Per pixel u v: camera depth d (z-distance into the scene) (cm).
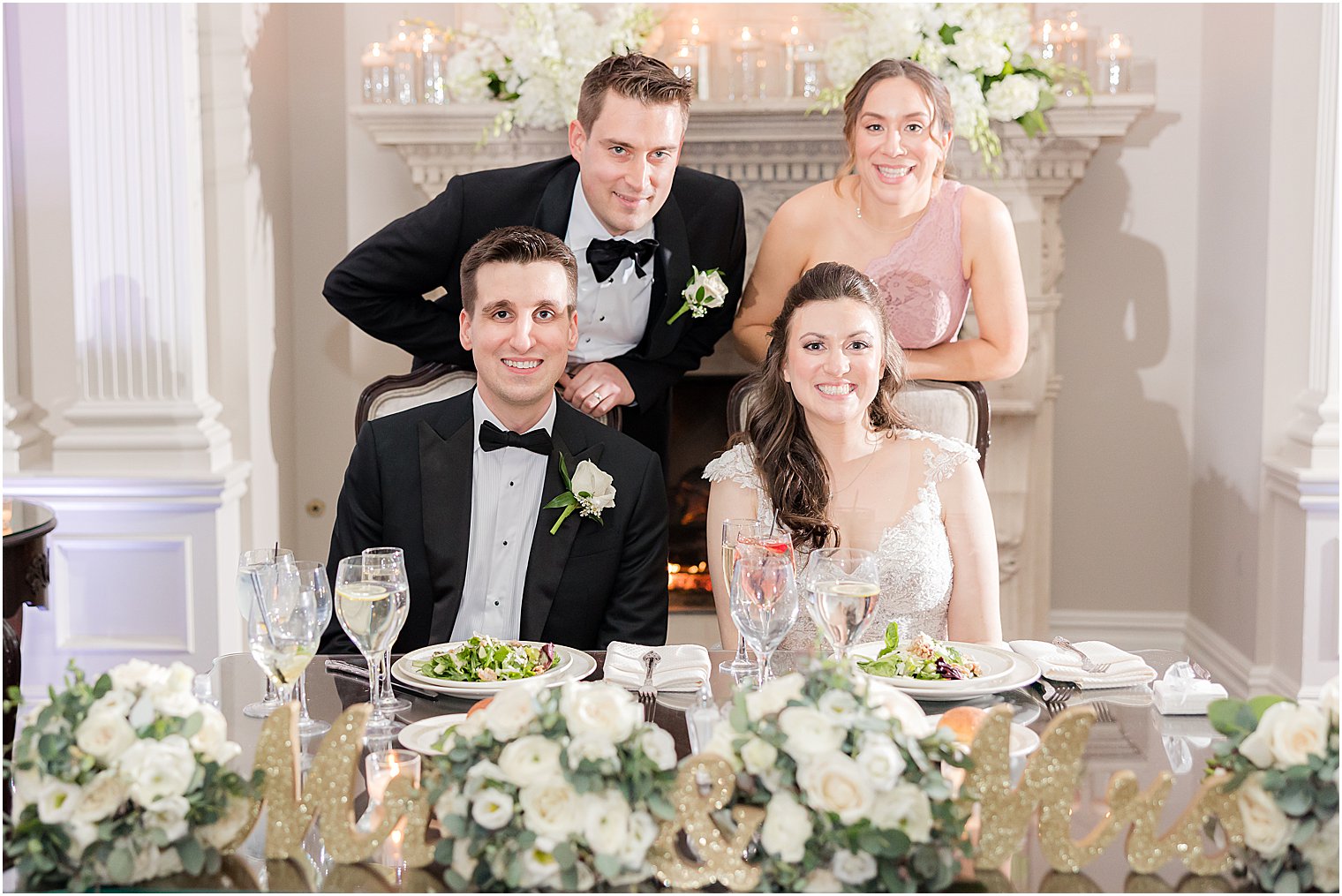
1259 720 117
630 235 296
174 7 342
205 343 364
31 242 352
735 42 372
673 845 112
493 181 297
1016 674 160
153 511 349
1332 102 343
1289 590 349
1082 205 412
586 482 209
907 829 107
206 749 113
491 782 108
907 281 300
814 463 219
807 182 378
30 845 106
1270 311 354
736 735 110
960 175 376
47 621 352
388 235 294
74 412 350
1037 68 354
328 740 116
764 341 313
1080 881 113
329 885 112
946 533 222
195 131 353
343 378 423
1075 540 428
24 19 344
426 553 216
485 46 369
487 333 208
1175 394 419
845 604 144
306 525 429
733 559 163
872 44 343
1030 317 383
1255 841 111
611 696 110
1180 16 402
